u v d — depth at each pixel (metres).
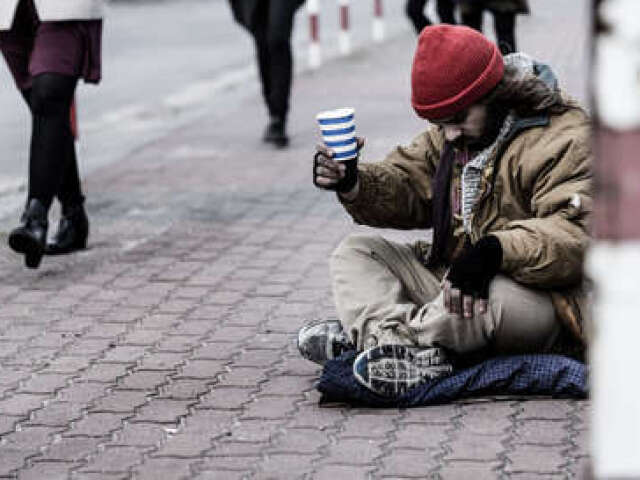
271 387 10.15
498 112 9.27
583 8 42.56
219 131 23.19
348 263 9.91
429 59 9.09
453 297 9.08
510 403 9.42
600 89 4.32
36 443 9.19
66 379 10.58
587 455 8.53
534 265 9.02
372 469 8.44
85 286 13.45
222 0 54.62
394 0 51.78
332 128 9.40
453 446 8.76
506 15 21.41
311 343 10.02
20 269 14.20
